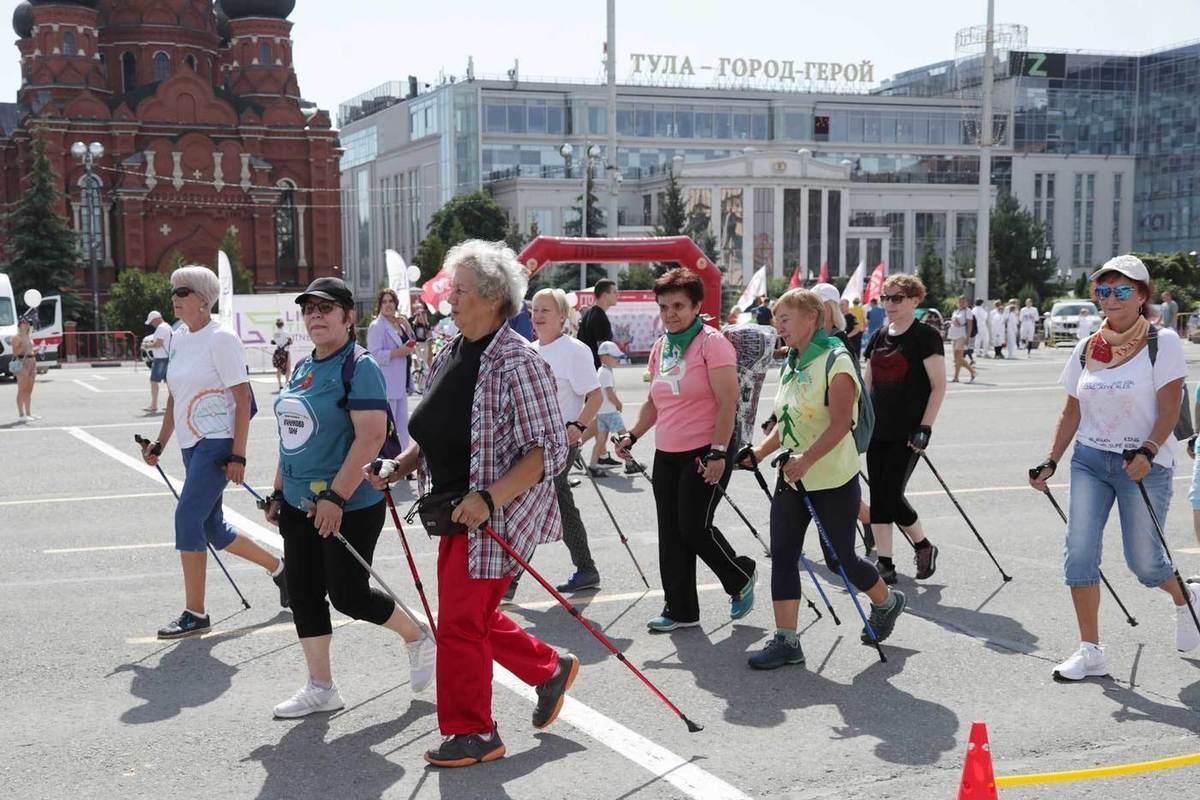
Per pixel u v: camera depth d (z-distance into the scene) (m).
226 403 6.46
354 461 5.04
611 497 11.21
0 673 5.92
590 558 7.65
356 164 115.12
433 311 25.41
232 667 6.01
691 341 6.38
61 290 59.69
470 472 4.53
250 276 65.12
